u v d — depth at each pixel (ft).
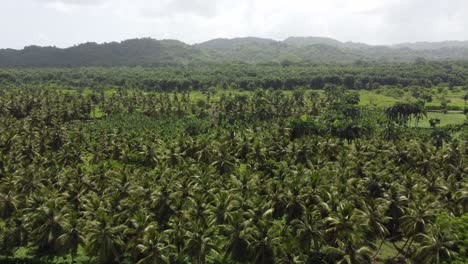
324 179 235.20
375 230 200.75
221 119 518.37
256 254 178.70
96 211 200.54
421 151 314.55
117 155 369.71
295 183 226.79
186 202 218.79
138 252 181.78
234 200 208.54
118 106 585.63
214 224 202.28
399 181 242.58
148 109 568.82
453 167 287.07
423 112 523.70
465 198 227.61
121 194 229.04
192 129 460.14
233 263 200.44
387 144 345.31
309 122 448.65
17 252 210.59
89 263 202.59
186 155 348.38
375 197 231.91
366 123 456.86
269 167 307.99
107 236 182.29
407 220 201.36
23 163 297.33
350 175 266.36
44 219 195.83
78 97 618.03
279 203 219.00
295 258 176.45
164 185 222.89
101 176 260.01
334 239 190.19
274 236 185.06
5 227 211.82
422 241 189.88
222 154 318.65
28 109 545.03
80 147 366.02
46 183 252.83
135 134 421.59
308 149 335.67
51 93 652.48
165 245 186.09
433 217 199.82
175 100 623.77
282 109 538.88
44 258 205.87
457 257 176.55
